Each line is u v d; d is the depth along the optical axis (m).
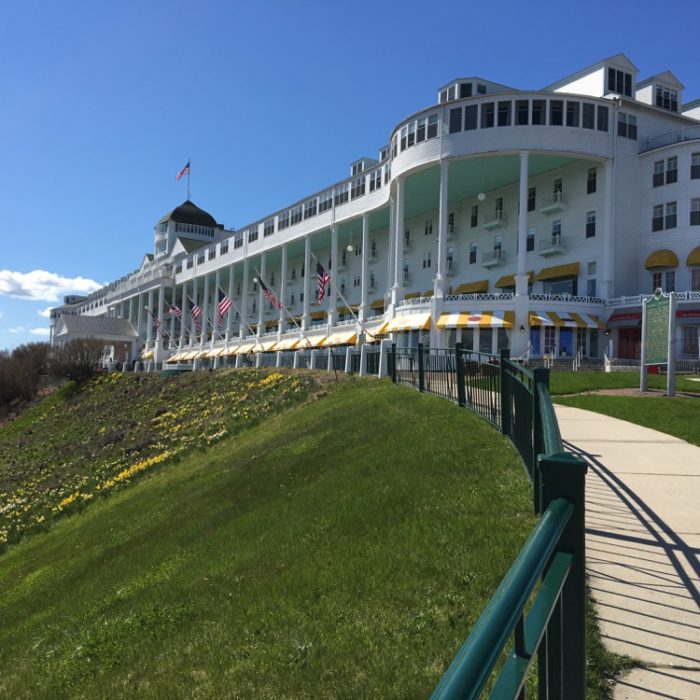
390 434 12.38
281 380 31.59
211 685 4.69
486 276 47.00
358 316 53.97
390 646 4.46
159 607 7.17
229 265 71.50
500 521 6.25
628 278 39.56
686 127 42.44
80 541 16.19
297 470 12.65
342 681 4.19
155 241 97.44
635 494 7.29
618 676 3.62
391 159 46.34
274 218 63.41
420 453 9.81
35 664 7.30
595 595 4.65
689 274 37.47
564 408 16.38
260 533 8.92
